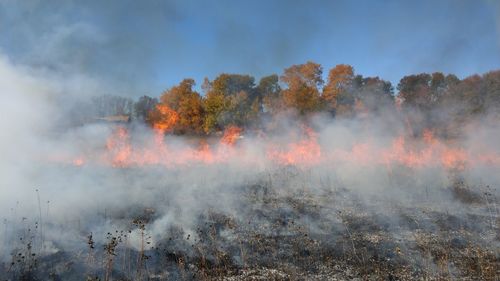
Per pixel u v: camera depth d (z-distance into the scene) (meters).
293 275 9.00
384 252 10.36
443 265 9.56
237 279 8.74
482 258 9.98
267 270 9.23
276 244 10.79
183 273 8.83
